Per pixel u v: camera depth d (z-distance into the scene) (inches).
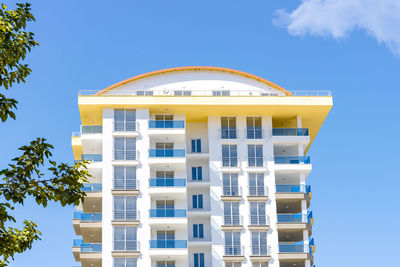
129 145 2714.1
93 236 2731.3
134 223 2605.8
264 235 2667.3
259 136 2802.7
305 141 2790.4
